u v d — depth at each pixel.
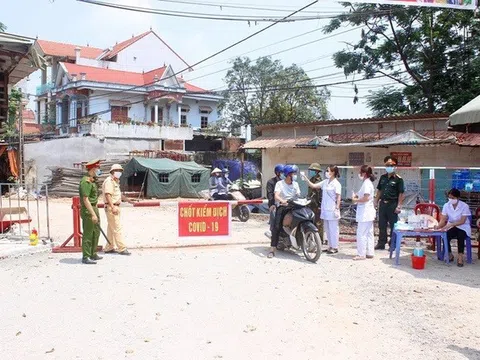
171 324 5.21
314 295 6.47
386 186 9.79
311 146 17.81
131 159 26.73
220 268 7.94
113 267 7.86
